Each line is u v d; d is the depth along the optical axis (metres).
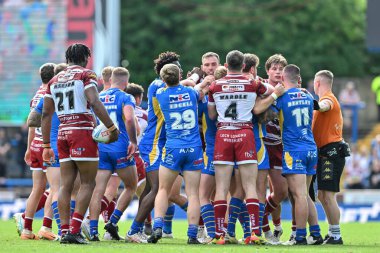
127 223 54.19
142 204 35.47
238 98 34.31
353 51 144.25
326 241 37.09
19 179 83.31
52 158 34.19
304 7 141.38
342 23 143.62
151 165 35.72
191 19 141.38
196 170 34.50
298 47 138.62
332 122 36.97
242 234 43.31
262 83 34.53
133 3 144.12
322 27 141.75
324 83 37.19
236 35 136.75
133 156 36.44
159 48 140.25
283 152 35.44
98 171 36.19
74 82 32.31
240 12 138.62
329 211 37.09
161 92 34.59
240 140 34.28
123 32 142.25
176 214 62.22
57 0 93.50
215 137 35.28
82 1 92.31
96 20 92.81
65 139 32.50
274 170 37.16
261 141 35.34
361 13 151.25
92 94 32.09
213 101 34.81
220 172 34.62
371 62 149.88
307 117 35.41
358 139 114.94
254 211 34.16
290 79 35.59
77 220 32.69
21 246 31.67
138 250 30.08
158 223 34.22
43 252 29.22
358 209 63.53
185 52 138.38
